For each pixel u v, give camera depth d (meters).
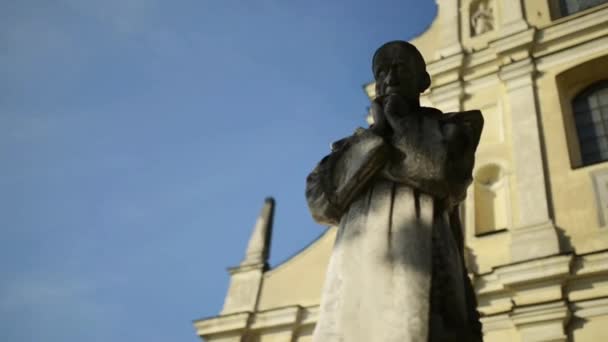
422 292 1.99
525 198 10.11
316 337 2.03
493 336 8.84
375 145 2.26
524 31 12.42
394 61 2.66
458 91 12.41
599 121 11.39
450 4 14.40
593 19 12.05
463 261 2.46
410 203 2.20
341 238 2.23
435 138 2.28
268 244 12.54
